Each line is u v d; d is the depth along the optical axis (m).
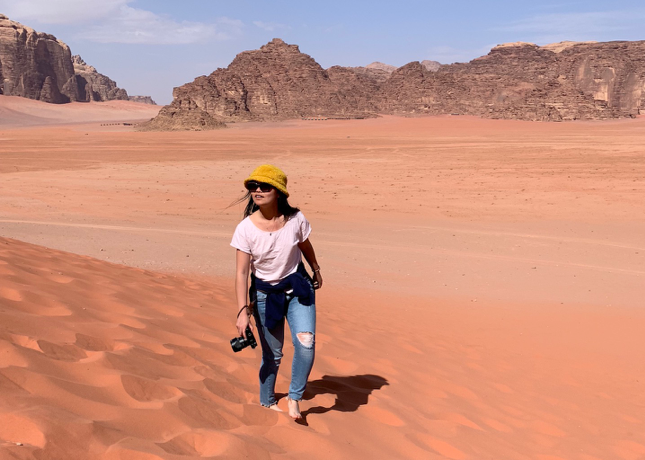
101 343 4.12
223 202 31.12
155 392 3.49
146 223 23.94
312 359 3.98
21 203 29.06
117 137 102.56
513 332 10.38
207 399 3.73
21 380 2.99
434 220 26.56
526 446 4.61
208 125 155.12
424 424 4.51
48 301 4.76
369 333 7.97
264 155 61.03
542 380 7.34
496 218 27.27
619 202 31.03
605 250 20.30
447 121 179.75
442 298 13.30
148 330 4.79
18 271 5.59
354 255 18.41
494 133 110.00
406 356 6.99
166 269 14.16
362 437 3.87
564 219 27.03
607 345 9.82
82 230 20.50
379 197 33.34
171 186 37.00
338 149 69.12
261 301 4.01
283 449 3.34
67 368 3.40
